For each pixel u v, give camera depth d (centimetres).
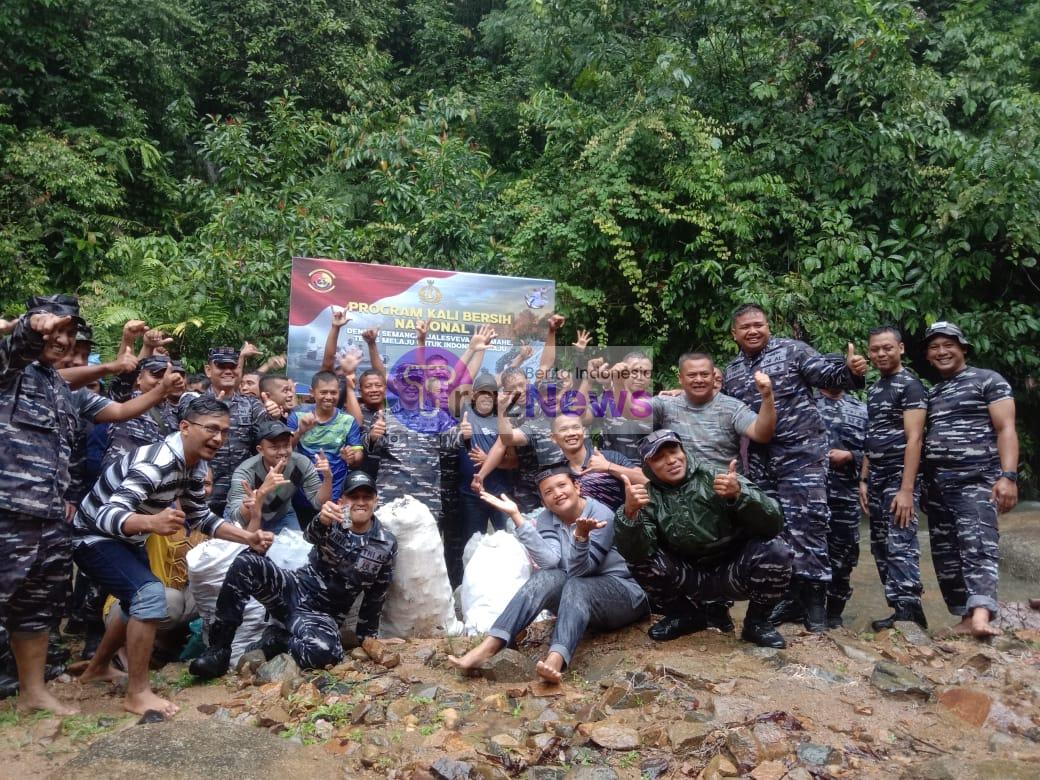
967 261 786
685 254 793
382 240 848
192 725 296
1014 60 941
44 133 1048
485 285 568
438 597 418
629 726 298
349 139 982
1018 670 331
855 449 496
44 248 985
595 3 945
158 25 1232
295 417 511
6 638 367
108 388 521
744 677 332
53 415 330
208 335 762
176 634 423
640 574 377
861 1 820
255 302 786
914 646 366
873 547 462
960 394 420
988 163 763
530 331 573
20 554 314
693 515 366
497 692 334
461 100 1011
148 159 1129
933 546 439
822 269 809
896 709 307
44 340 307
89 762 268
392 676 352
